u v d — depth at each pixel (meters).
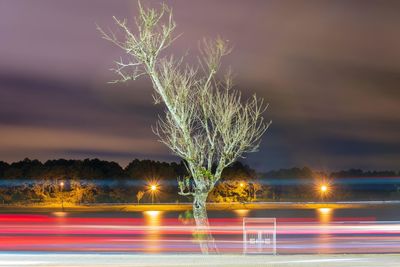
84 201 144.75
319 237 52.47
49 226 72.56
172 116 28.80
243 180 136.25
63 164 150.00
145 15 28.30
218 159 29.16
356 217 95.81
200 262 25.31
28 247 42.09
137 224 76.75
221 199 135.62
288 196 162.00
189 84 28.95
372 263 24.75
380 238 50.88
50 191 140.62
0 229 66.75
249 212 116.06
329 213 111.38
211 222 79.94
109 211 125.81
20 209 129.38
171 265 24.14
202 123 29.17
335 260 25.88
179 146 29.14
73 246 43.00
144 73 28.52
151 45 28.41
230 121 29.08
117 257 27.34
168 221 85.00
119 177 152.00
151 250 39.00
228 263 24.78
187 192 29.39
